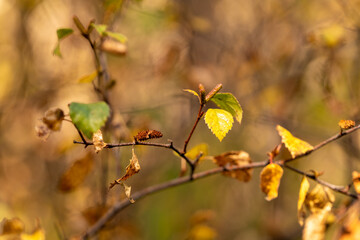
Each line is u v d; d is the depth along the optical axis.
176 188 3.19
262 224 3.09
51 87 2.91
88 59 3.01
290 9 3.00
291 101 2.78
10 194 3.01
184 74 2.43
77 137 1.52
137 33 3.11
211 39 2.91
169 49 2.29
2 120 2.96
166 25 2.51
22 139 3.22
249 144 3.23
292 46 2.79
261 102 2.74
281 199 2.96
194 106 2.79
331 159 3.12
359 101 2.26
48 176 2.78
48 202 2.85
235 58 2.84
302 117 2.99
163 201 3.09
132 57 3.10
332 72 2.10
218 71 2.73
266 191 1.10
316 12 2.93
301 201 1.08
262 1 3.17
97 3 2.37
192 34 2.53
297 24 2.93
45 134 0.89
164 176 3.05
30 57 3.13
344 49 2.46
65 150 1.55
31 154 3.16
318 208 1.13
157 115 2.93
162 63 2.28
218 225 3.26
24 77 3.11
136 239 2.57
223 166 1.27
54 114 0.90
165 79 2.72
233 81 2.80
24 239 1.22
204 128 3.14
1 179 3.10
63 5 2.90
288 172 3.01
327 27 2.04
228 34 3.07
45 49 3.18
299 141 1.08
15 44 3.18
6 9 3.11
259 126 3.11
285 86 2.67
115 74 2.97
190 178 1.30
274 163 1.12
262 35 3.05
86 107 0.84
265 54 3.04
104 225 1.46
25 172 3.18
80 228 2.04
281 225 2.87
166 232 2.97
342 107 2.09
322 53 2.25
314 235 1.12
